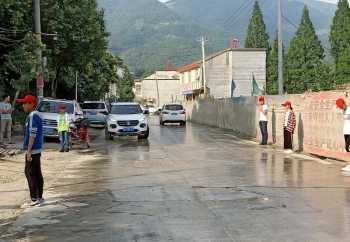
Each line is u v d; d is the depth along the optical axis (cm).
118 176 1440
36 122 1066
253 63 6303
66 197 1141
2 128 2273
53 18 3253
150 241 772
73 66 3922
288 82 6334
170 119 4572
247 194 1135
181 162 1753
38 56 2622
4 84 2977
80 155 2009
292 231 812
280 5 3275
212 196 1117
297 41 6397
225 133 3419
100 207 1026
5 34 2677
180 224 870
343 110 1589
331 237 775
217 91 6588
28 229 867
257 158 1880
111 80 6919
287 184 1268
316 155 1980
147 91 13038
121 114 2864
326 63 6425
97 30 3672
